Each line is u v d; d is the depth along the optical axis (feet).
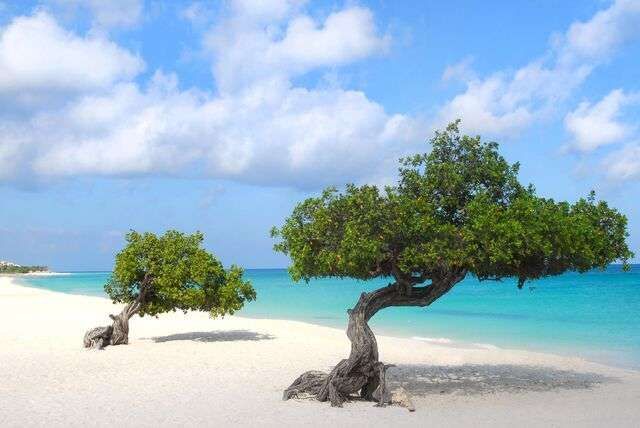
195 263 94.27
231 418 48.16
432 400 57.31
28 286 337.72
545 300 225.76
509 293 280.92
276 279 544.21
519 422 47.60
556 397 59.16
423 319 153.58
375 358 55.67
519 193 58.59
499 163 58.08
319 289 349.00
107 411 50.21
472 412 51.62
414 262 52.24
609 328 132.36
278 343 96.12
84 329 111.45
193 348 88.84
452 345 103.19
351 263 51.26
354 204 53.72
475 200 54.90
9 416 48.37
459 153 59.62
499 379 69.36
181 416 48.67
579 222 54.80
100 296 241.14
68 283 428.56
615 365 84.07
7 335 101.50
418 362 81.82
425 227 51.55
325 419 48.19
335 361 79.46
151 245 94.48
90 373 68.13
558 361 83.30
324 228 54.08
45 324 119.96
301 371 71.36
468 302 219.41
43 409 50.83
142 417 48.21
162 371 69.92
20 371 68.69
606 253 56.59
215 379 65.46
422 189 57.41
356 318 56.59
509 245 51.03
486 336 118.52
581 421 48.03
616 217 58.44
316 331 114.42
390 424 46.65
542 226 51.93
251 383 63.41
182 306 96.48
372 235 52.70
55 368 70.90
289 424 46.44
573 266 56.24
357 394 58.70
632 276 487.20
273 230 57.57
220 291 96.02
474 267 54.03
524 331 127.03
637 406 54.60
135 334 107.14
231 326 120.78
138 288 95.04
